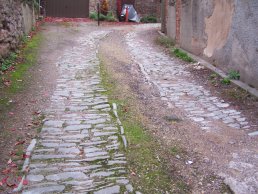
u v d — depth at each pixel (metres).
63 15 21.36
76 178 4.09
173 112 6.45
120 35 15.94
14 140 5.03
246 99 7.03
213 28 9.69
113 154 4.67
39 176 4.12
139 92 7.63
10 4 9.77
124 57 11.19
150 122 5.88
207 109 6.64
